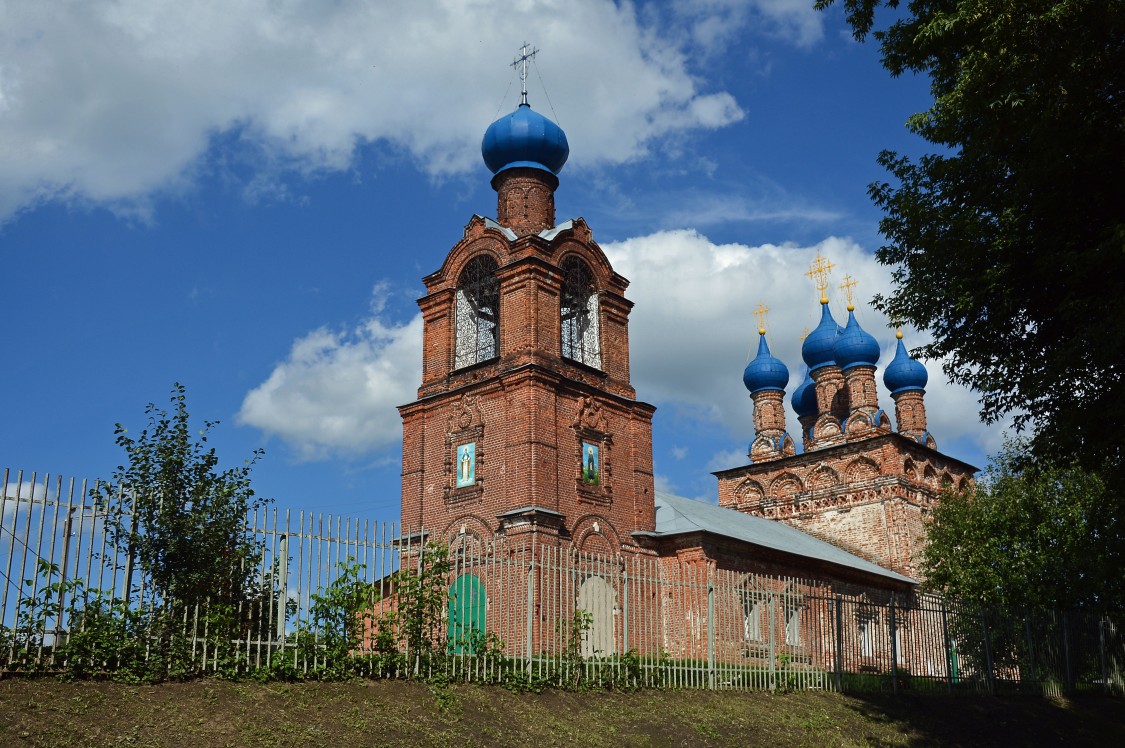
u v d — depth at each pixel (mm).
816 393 61406
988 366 20438
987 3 17547
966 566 41469
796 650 28594
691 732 20734
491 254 37250
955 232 19891
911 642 30203
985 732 25422
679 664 24812
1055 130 17438
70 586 15375
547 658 21719
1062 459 20297
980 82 17797
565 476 34312
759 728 22062
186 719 15062
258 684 16891
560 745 18219
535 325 34969
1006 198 18938
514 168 39781
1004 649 32000
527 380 33938
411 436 37188
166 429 17406
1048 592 38094
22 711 13891
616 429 37000
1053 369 18094
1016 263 19188
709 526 37906
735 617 26750
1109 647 35219
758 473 57344
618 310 38875
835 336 60938
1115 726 28828
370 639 19203
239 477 17828
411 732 16750
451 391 36031
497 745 17344
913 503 52469
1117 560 37000
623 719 20688
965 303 19531
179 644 16438
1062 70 17047
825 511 53781
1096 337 17094
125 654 15852
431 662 19609
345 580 18797
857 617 29812
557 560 32281
